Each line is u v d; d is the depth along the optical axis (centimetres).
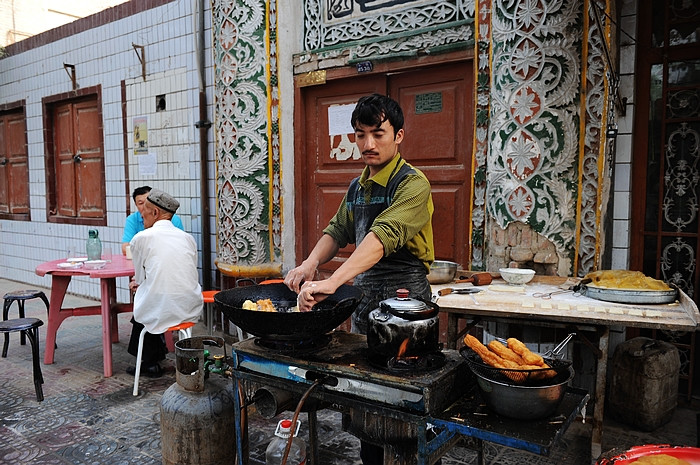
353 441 303
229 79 457
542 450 140
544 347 321
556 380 153
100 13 617
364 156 212
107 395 372
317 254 233
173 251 354
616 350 321
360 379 173
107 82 621
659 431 308
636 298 261
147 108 577
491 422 155
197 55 507
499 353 162
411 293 221
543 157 321
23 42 733
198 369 247
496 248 344
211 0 467
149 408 349
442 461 278
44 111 713
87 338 517
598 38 299
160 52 556
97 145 657
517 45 322
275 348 202
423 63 382
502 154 335
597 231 312
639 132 353
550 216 323
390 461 175
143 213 373
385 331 171
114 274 397
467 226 376
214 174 516
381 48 400
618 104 328
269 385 202
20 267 803
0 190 831
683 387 349
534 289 298
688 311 242
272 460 234
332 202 450
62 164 712
